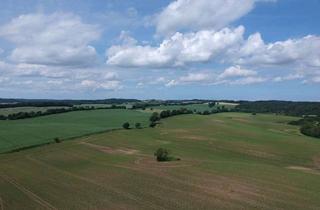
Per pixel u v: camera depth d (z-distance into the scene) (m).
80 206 51.19
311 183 64.25
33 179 70.12
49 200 54.69
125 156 94.94
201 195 55.97
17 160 91.44
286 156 102.88
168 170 75.06
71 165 84.19
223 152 105.31
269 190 58.84
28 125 152.25
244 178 67.19
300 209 49.44
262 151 108.00
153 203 52.19
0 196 57.66
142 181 65.50
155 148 107.94
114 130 139.88
